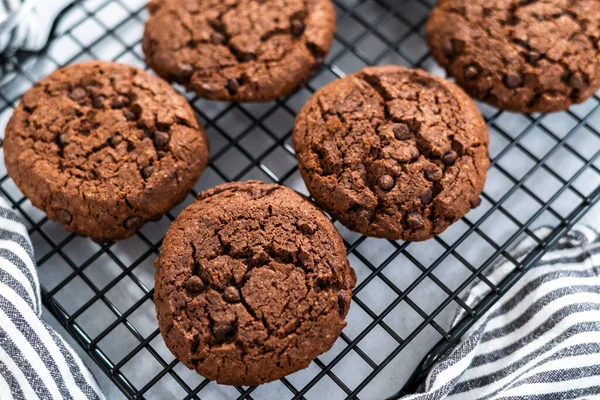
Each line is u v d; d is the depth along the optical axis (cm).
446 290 37
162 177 38
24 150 38
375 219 37
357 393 36
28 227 40
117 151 38
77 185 37
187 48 41
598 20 41
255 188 37
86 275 40
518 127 43
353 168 37
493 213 41
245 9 41
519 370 37
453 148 38
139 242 41
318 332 35
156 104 39
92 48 44
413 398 36
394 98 38
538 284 38
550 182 42
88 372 36
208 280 35
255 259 35
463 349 37
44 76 43
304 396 38
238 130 43
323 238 36
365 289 40
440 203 37
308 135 38
